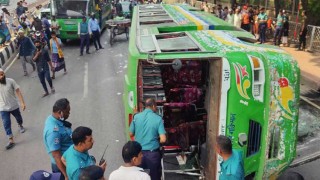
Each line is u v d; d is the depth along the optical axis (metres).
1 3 37.88
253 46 5.72
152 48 5.71
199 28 7.58
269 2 23.30
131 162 3.92
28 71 14.56
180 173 6.16
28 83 12.88
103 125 9.03
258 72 5.08
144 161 5.24
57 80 13.03
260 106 5.14
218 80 5.05
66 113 5.01
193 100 7.01
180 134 6.61
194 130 6.61
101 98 11.02
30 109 10.30
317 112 9.86
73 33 19.11
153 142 5.31
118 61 15.62
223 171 4.34
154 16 9.98
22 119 9.12
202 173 6.01
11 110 8.02
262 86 5.10
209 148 5.46
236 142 5.16
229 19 19.42
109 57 16.44
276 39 17.97
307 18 18.23
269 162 5.34
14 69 14.99
